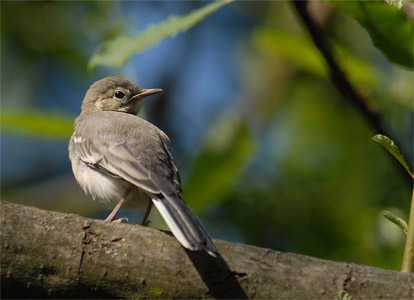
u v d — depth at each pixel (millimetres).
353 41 13773
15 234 6867
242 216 11977
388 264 10461
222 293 6961
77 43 14633
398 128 11133
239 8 16094
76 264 6887
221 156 11078
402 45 7926
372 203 11555
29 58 14781
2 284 6766
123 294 6938
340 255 11211
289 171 12273
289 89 14047
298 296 6980
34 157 15578
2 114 9586
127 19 13062
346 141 12336
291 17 14523
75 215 7234
